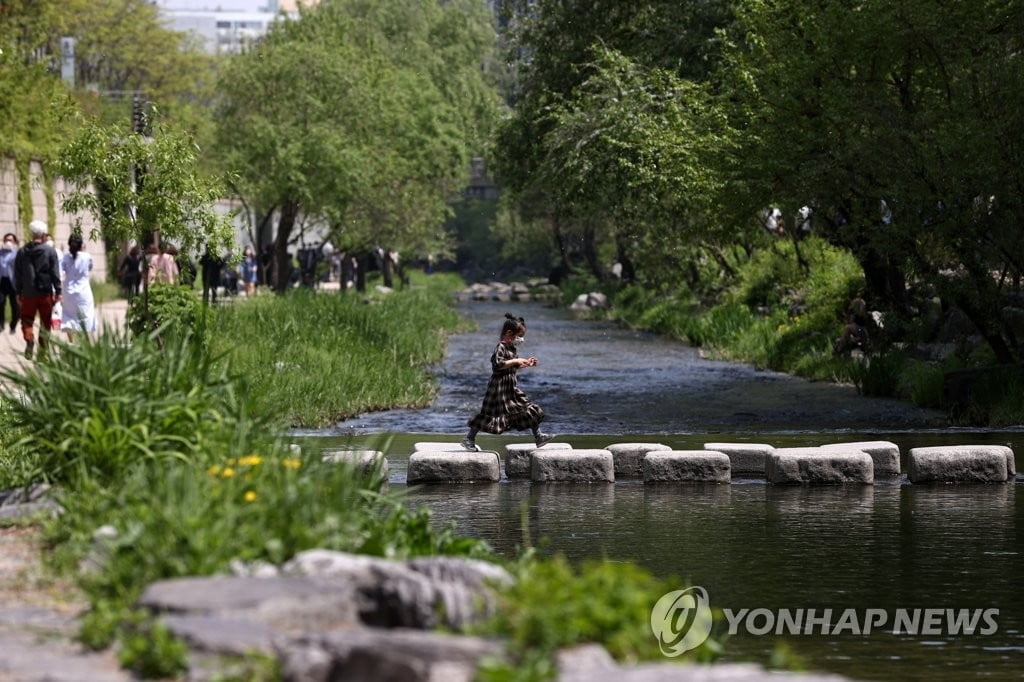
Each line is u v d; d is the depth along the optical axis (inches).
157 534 351.3
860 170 1166.3
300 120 2487.7
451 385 1360.7
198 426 466.0
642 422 1056.2
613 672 248.5
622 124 1616.6
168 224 1105.4
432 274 5290.4
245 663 272.4
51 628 319.3
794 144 1237.7
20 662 286.8
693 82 1676.9
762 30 1325.0
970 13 1178.6
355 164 2468.0
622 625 274.4
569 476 759.7
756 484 746.2
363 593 303.1
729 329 1851.6
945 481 748.0
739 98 1472.7
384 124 2620.6
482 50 4301.2
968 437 936.3
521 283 5191.9
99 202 1123.9
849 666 385.7
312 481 412.5
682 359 1694.1
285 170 2406.5
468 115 3983.8
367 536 396.8
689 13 1765.5
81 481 444.8
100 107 2822.3
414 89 3137.3
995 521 613.9
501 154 2081.7
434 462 753.6
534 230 4547.2
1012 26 1187.9
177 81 3740.2
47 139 2073.1
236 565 334.6
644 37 1850.4
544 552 536.1
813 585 481.7
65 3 2532.0
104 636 299.7
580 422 1056.2
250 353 1166.3
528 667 248.5
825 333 1576.0
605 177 1669.5
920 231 1107.3
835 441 917.2
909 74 1288.1
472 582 315.3
